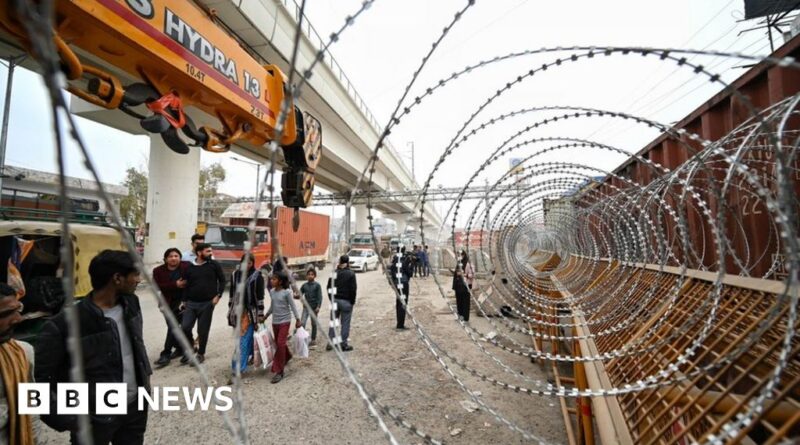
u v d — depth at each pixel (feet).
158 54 7.53
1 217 19.62
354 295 20.36
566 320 17.63
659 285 9.59
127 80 22.59
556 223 22.38
